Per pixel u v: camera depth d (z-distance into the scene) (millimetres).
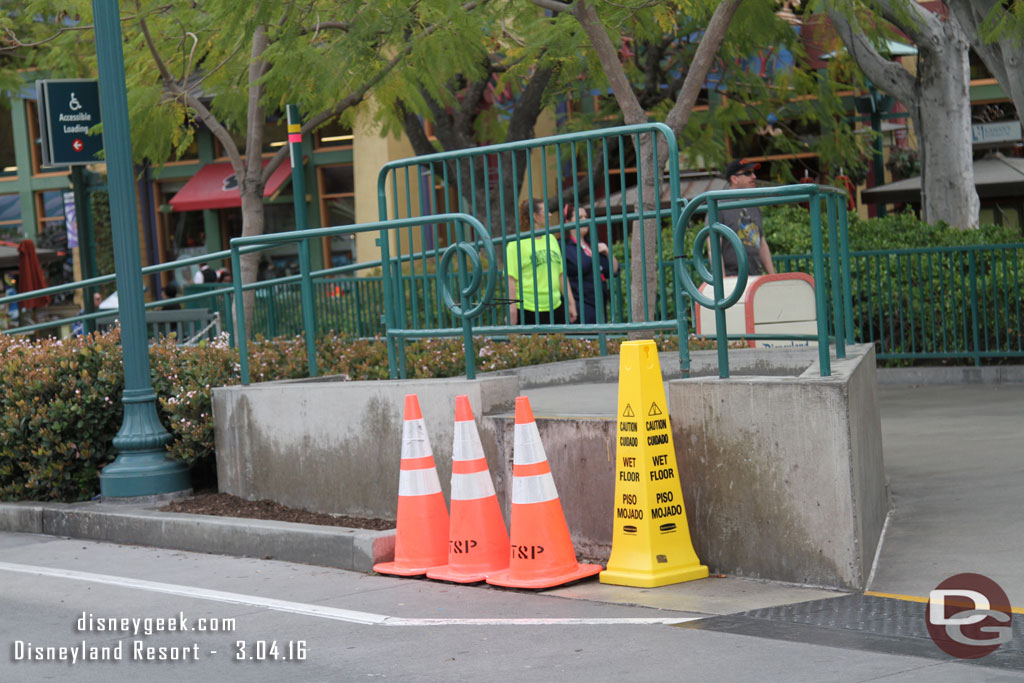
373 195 29500
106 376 10242
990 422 11656
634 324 7809
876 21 18922
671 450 6980
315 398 9070
